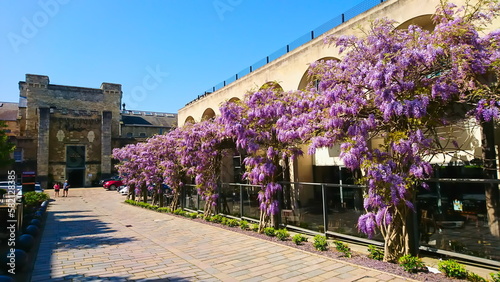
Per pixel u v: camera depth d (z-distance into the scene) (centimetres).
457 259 598
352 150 596
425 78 585
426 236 637
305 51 1273
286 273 572
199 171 1252
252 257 681
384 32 623
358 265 597
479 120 580
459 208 628
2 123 1456
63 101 4481
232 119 929
